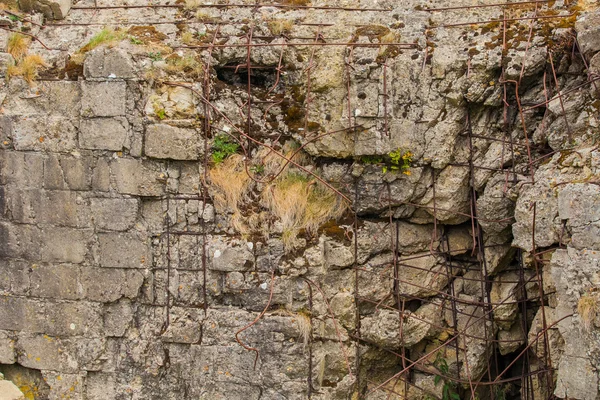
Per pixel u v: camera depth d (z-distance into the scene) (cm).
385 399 911
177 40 914
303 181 901
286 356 866
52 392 911
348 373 889
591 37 807
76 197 895
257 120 905
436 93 870
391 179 888
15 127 897
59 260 902
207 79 893
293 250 873
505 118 864
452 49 869
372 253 907
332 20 930
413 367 917
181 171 895
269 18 934
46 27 947
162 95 884
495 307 882
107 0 977
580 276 756
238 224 880
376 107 866
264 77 920
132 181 887
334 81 877
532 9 896
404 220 912
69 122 892
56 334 907
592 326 744
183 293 894
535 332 867
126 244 891
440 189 884
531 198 817
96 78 883
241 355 874
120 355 905
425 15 916
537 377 888
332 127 884
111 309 903
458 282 914
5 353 915
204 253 887
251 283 875
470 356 895
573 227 765
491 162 870
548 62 852
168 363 898
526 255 877
